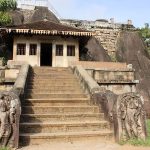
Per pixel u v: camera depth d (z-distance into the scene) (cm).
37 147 809
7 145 786
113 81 1883
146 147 814
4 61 2523
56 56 2330
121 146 826
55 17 3662
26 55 2284
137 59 3550
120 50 3625
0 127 789
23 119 980
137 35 3838
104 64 1958
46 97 1239
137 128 886
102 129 972
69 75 1672
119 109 888
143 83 3316
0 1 3284
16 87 1082
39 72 1730
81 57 3198
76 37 2353
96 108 1105
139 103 905
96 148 798
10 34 2242
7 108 803
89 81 1327
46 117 1005
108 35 3716
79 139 891
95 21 3728
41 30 2191
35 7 3744
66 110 1088
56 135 876
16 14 3503
